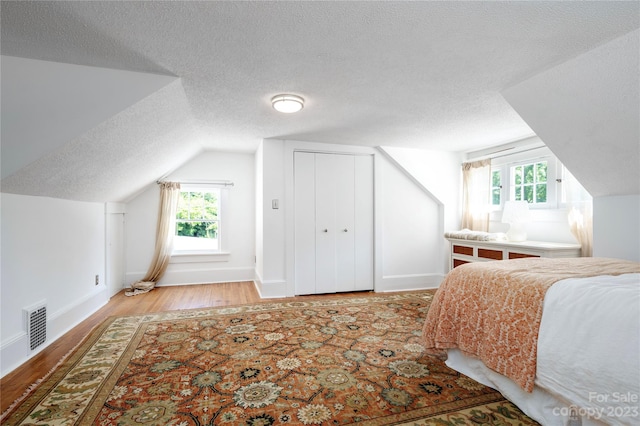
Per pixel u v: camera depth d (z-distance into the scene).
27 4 1.42
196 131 3.55
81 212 3.13
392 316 3.16
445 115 3.04
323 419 1.54
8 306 2.06
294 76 2.20
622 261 2.21
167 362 2.12
